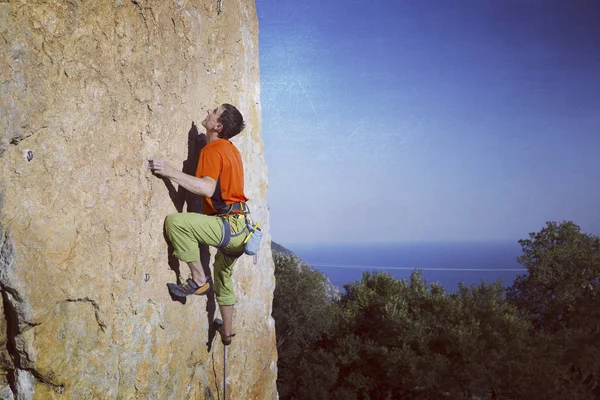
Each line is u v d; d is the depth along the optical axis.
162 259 3.11
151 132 2.97
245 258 5.09
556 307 28.06
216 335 4.20
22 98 2.00
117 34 2.62
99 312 2.49
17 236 2.01
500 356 20.28
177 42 3.33
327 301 28.55
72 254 2.30
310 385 22.06
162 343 3.12
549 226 30.47
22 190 2.04
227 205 3.19
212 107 4.08
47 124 2.15
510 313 22.78
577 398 19.86
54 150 2.20
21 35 1.99
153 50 2.99
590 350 21.70
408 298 25.59
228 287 3.85
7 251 1.97
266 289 5.78
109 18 2.55
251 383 5.11
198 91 3.74
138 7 2.81
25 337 2.07
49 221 2.17
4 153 1.97
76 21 2.30
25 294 2.02
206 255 3.87
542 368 19.41
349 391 22.95
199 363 3.81
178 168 3.34
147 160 2.93
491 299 22.72
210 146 3.21
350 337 23.58
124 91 2.69
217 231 3.10
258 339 5.42
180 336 3.40
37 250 2.10
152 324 2.99
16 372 2.12
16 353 2.09
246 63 5.22
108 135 2.57
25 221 2.05
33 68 2.06
